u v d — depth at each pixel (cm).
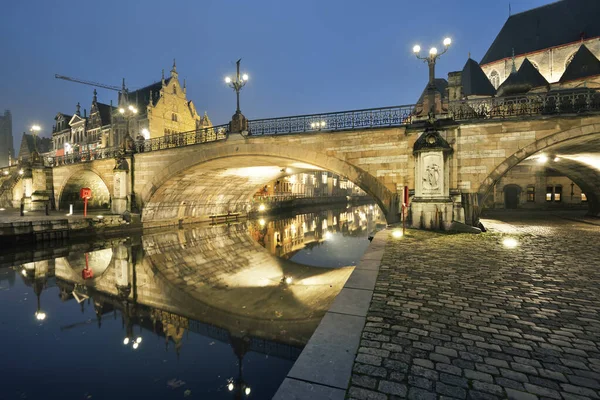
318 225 2981
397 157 1420
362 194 8594
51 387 454
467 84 2895
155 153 2088
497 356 305
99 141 4700
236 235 2298
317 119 1606
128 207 2164
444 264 675
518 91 2591
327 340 334
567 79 2775
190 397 425
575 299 462
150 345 593
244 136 1725
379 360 297
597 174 1803
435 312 414
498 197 2972
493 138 1270
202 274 1185
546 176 2842
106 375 486
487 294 484
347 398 240
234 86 1791
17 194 3538
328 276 1112
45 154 5859
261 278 1110
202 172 2205
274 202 4094
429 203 1227
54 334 648
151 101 4131
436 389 253
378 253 787
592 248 870
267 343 592
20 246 1554
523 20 3909
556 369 283
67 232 1747
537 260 714
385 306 436
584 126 1157
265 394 427
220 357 540
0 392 441
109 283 1062
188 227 2580
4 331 664
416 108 1430
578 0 3547
